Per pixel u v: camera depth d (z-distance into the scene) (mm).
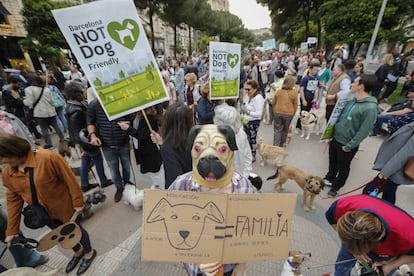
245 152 2254
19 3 18484
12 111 5328
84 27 1778
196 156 1176
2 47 18438
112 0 1788
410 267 2182
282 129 4508
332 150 3355
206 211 1196
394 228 1338
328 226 2809
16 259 2176
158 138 2430
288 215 1232
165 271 2283
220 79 3305
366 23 11539
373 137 5508
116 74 1972
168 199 1188
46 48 15852
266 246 1265
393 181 2248
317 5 22641
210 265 1247
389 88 7477
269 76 11555
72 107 3094
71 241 1705
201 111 3551
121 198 3363
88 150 3258
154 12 23219
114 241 2645
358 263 1824
